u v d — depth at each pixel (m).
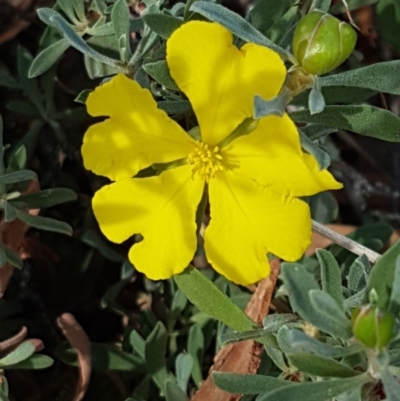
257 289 0.09
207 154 0.08
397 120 0.08
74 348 0.10
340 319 0.07
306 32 0.07
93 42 0.10
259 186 0.08
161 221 0.08
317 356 0.07
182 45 0.07
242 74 0.07
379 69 0.08
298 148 0.07
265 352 0.10
